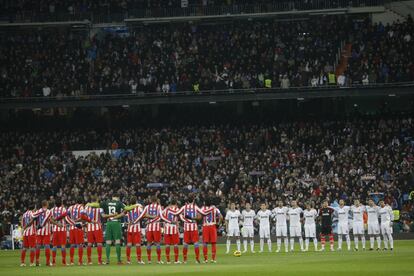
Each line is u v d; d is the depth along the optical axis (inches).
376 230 1851.6
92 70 3329.2
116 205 1457.9
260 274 1086.4
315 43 3284.9
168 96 3189.0
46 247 1478.8
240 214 1898.4
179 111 3376.0
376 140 2972.4
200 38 3427.7
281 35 3351.4
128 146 3189.0
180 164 3009.4
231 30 3435.0
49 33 3508.9
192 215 1438.2
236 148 3073.3
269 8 3380.9
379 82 3051.2
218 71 3245.6
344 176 2748.5
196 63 3287.4
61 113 3408.0
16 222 2586.1
